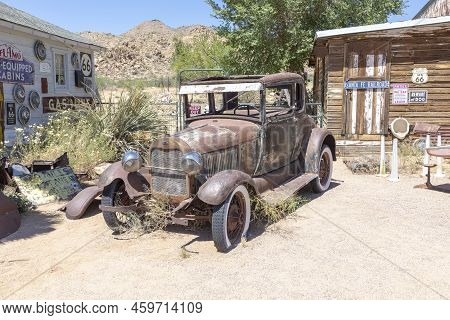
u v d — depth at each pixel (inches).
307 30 749.9
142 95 461.1
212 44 1195.9
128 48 3767.2
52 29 514.0
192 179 209.0
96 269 186.2
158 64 3796.8
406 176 358.0
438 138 394.0
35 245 216.5
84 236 227.9
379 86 444.1
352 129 454.0
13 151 372.2
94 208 275.4
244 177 208.8
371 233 223.5
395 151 345.4
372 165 378.9
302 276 175.3
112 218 225.8
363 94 448.8
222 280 173.2
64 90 522.6
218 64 981.2
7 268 189.2
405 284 167.0
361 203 279.4
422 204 275.1
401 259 190.4
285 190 254.7
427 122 443.2
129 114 440.8
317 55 521.3
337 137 457.1
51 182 300.7
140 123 444.5
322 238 217.5
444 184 325.1
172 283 171.8
